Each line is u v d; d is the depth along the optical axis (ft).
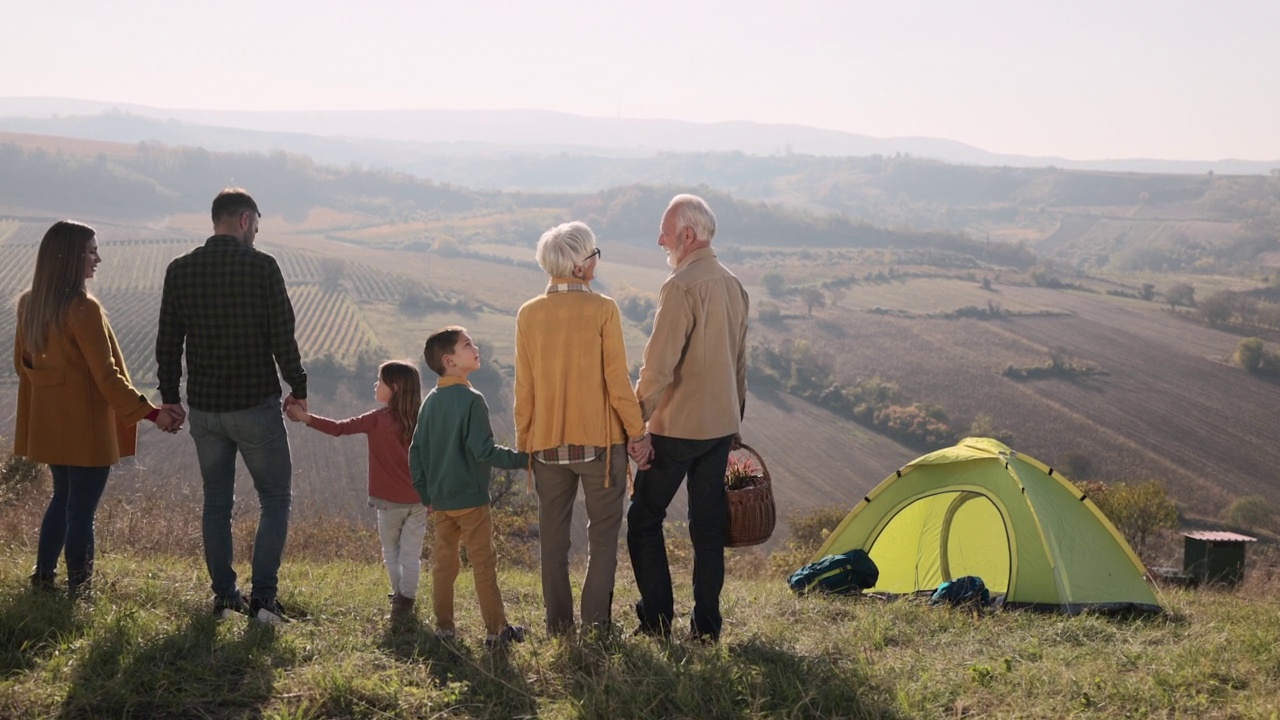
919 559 25.66
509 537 47.47
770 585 25.39
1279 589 27.43
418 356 318.04
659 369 13.88
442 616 14.24
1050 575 21.84
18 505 25.95
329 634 13.57
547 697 11.59
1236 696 12.25
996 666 13.55
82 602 13.91
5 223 602.03
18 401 15.02
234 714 10.43
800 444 284.41
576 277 14.12
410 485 15.81
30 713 9.93
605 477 13.88
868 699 11.61
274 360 14.75
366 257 606.96
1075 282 604.90
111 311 356.18
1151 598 21.79
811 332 427.33
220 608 14.52
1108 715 11.44
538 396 13.93
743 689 11.72
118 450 15.21
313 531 35.86
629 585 25.11
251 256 14.29
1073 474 254.47
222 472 14.79
